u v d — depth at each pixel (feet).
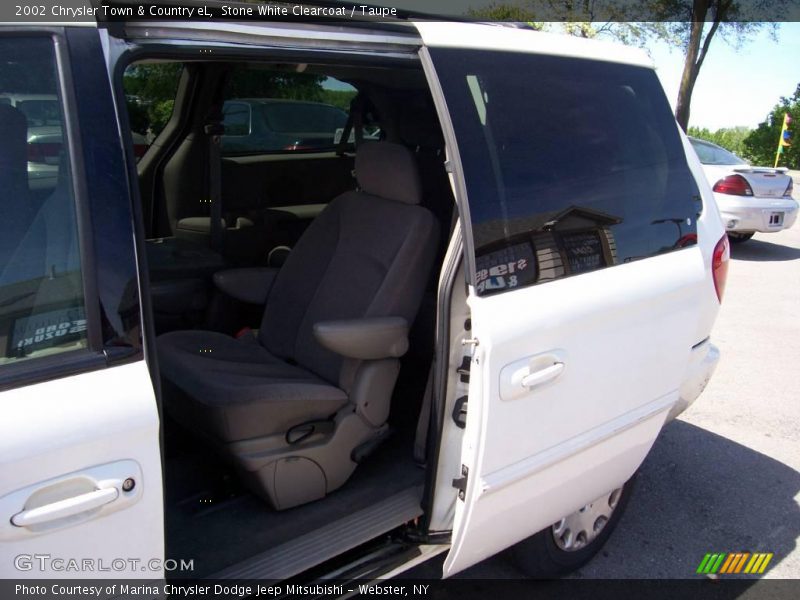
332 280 8.83
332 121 14.17
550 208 6.92
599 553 9.80
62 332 4.66
